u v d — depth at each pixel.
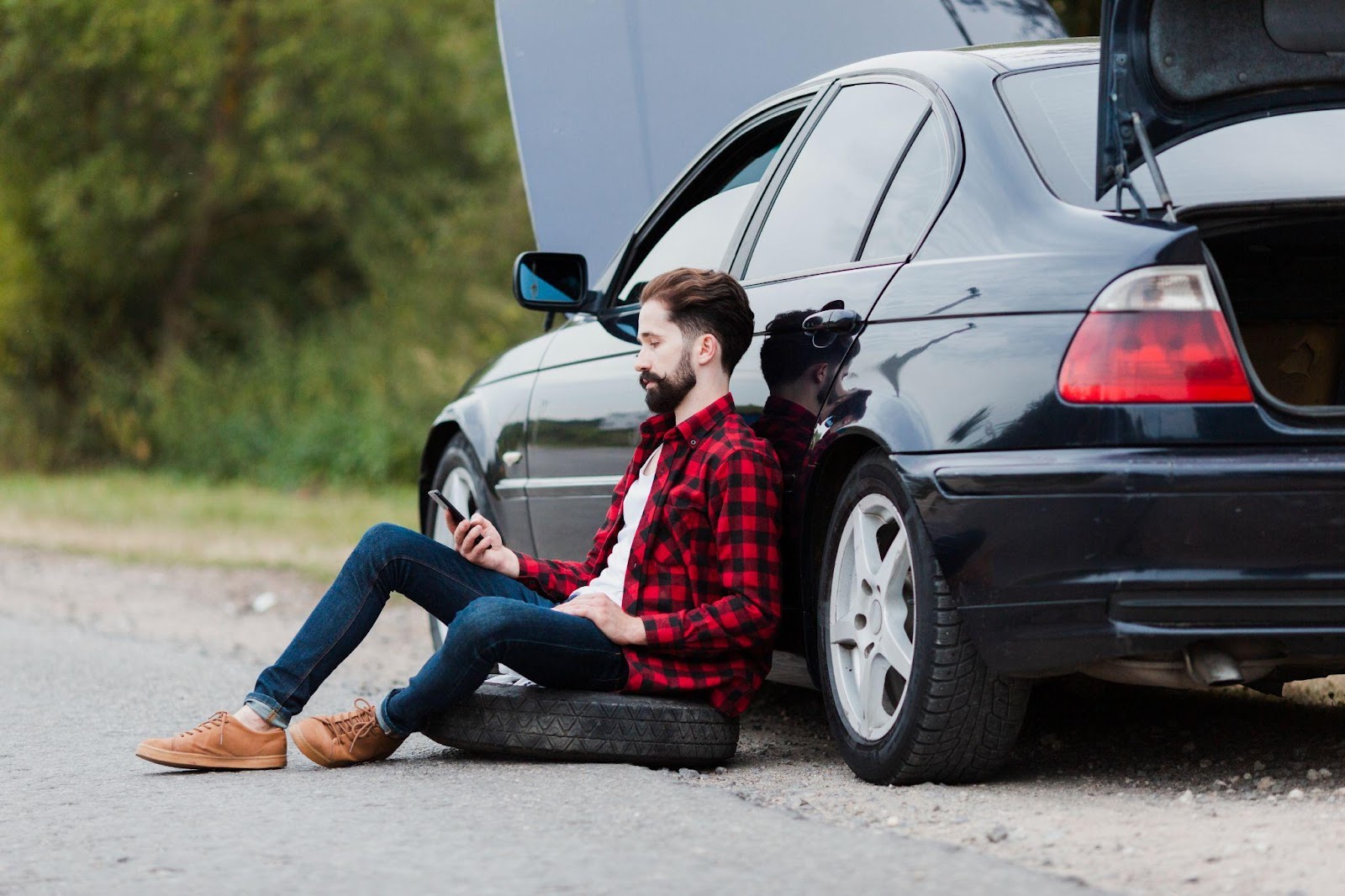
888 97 6.33
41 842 5.07
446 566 6.44
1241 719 6.77
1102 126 5.17
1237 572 4.79
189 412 32.62
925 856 4.49
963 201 5.59
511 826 5.02
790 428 6.06
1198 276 4.92
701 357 6.24
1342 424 4.88
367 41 32.88
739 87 8.74
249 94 32.94
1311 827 4.77
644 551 6.21
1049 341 5.02
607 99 8.87
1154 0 5.17
